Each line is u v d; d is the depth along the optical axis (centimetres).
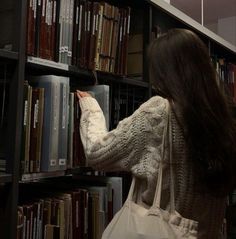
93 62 146
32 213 122
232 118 90
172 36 95
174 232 86
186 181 90
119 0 182
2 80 128
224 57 304
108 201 151
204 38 243
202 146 84
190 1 357
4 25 122
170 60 92
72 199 136
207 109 85
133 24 191
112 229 92
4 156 123
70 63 138
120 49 162
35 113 122
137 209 92
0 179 109
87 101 123
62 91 131
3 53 111
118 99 180
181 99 87
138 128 93
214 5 367
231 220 247
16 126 114
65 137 132
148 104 94
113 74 158
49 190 143
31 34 121
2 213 114
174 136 90
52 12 130
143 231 86
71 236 134
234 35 394
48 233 125
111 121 175
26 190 143
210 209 95
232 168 87
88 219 143
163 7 192
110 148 97
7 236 112
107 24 154
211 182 85
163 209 90
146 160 92
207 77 89
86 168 142
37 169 122
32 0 121
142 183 95
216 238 100
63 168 131
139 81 175
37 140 123
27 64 126
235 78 296
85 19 144
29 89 121
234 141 87
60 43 133
